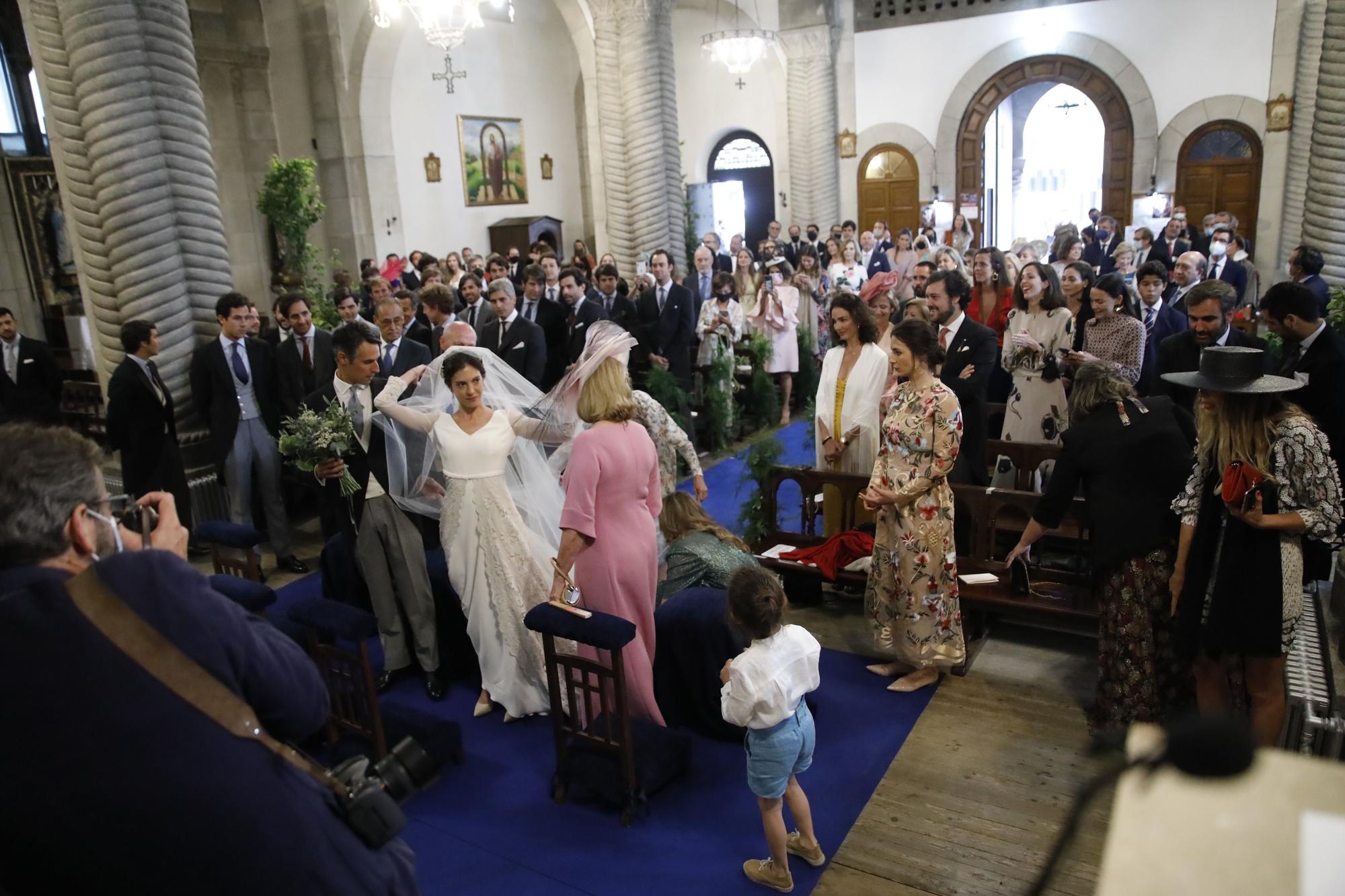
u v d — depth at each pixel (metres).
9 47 13.13
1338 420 4.13
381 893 1.63
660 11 10.90
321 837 1.54
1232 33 15.41
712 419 9.17
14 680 1.37
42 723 1.37
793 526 6.91
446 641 4.91
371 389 4.81
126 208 6.72
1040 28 16.72
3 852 1.40
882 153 18.30
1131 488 3.74
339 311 7.45
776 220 19.94
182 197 6.98
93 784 1.38
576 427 4.52
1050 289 5.91
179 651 1.43
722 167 21.20
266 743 1.51
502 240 17.75
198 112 7.07
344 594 5.30
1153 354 6.05
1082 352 5.55
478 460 4.35
